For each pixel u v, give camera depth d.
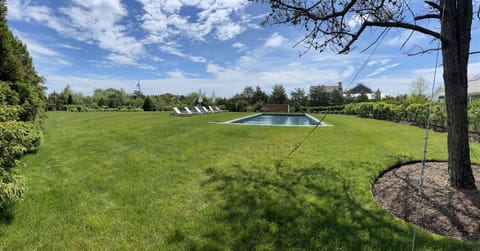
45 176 3.70
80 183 3.46
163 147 5.99
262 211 2.64
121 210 2.68
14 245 2.04
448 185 3.23
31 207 2.69
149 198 3.00
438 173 3.83
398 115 13.82
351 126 11.12
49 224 2.37
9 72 5.49
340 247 1.99
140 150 5.57
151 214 2.60
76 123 11.63
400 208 2.71
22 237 2.16
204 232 2.25
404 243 2.01
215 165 4.48
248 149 5.90
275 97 34.28
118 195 3.08
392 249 1.94
